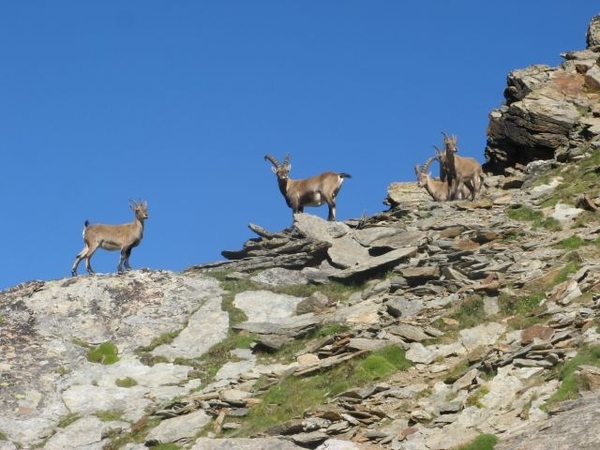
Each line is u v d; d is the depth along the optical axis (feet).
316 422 183.83
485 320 214.48
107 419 223.10
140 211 298.15
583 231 250.78
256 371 230.68
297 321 253.85
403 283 249.96
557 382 170.19
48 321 267.80
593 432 142.61
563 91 350.64
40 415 226.58
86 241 297.12
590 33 388.78
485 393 175.83
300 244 294.66
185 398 223.71
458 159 323.78
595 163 303.27
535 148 339.77
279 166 325.62
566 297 209.67
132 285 282.77
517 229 265.75
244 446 178.81
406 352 208.54
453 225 281.54
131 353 253.65
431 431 171.42
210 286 282.77
